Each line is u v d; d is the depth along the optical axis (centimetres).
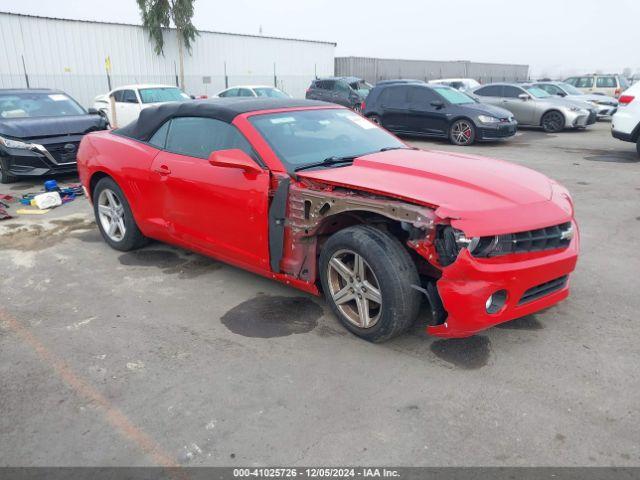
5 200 759
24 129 845
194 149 439
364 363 325
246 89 1817
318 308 402
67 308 411
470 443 254
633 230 588
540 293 330
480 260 296
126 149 497
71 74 2136
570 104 1580
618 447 248
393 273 313
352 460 245
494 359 326
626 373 309
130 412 284
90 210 712
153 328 377
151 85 1575
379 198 322
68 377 317
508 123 1326
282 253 378
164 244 561
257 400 292
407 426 267
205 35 2562
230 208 400
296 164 378
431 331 320
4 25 1925
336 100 2098
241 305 411
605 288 429
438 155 417
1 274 482
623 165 1007
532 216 311
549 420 269
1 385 311
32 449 258
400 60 3622
